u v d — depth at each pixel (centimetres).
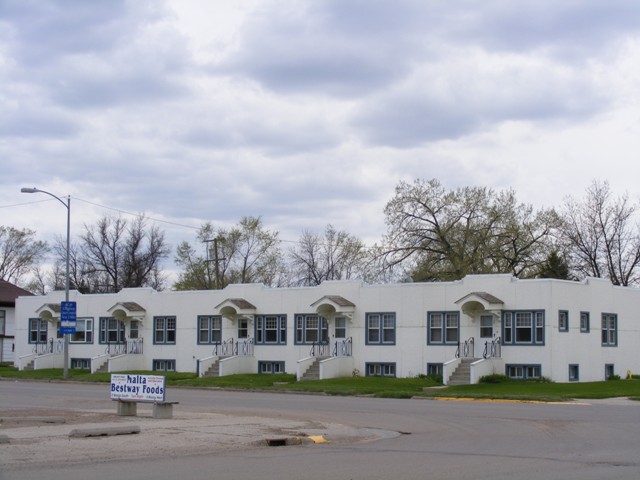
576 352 4688
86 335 6431
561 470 1530
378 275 7338
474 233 7069
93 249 9288
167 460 1681
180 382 5044
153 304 6094
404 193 7281
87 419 2456
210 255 8838
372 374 5119
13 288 8106
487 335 4734
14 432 2067
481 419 2667
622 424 2477
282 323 5512
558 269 6831
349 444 2014
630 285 7088
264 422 2459
